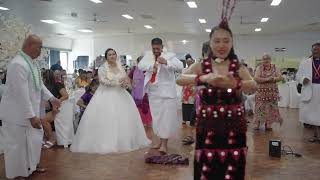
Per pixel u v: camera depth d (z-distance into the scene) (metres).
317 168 4.35
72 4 11.07
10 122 3.64
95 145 5.13
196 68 2.30
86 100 6.11
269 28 16.73
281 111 11.12
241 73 2.25
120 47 20.20
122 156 4.88
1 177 3.87
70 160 4.68
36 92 3.78
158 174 4.03
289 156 4.98
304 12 12.20
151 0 10.36
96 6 11.36
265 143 5.90
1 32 5.17
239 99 2.21
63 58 21.03
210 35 2.26
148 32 18.67
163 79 4.84
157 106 4.86
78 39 21.02
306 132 6.97
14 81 3.55
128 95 5.43
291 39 19.22
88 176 3.97
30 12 12.42
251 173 4.11
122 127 5.21
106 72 5.25
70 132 5.57
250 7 11.16
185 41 19.34
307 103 6.00
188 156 4.89
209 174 2.20
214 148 2.19
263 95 7.06
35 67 3.80
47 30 17.33
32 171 3.93
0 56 5.13
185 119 7.86
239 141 2.21
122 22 14.87
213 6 11.15
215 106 2.17
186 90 7.74
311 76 5.90
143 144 5.50
